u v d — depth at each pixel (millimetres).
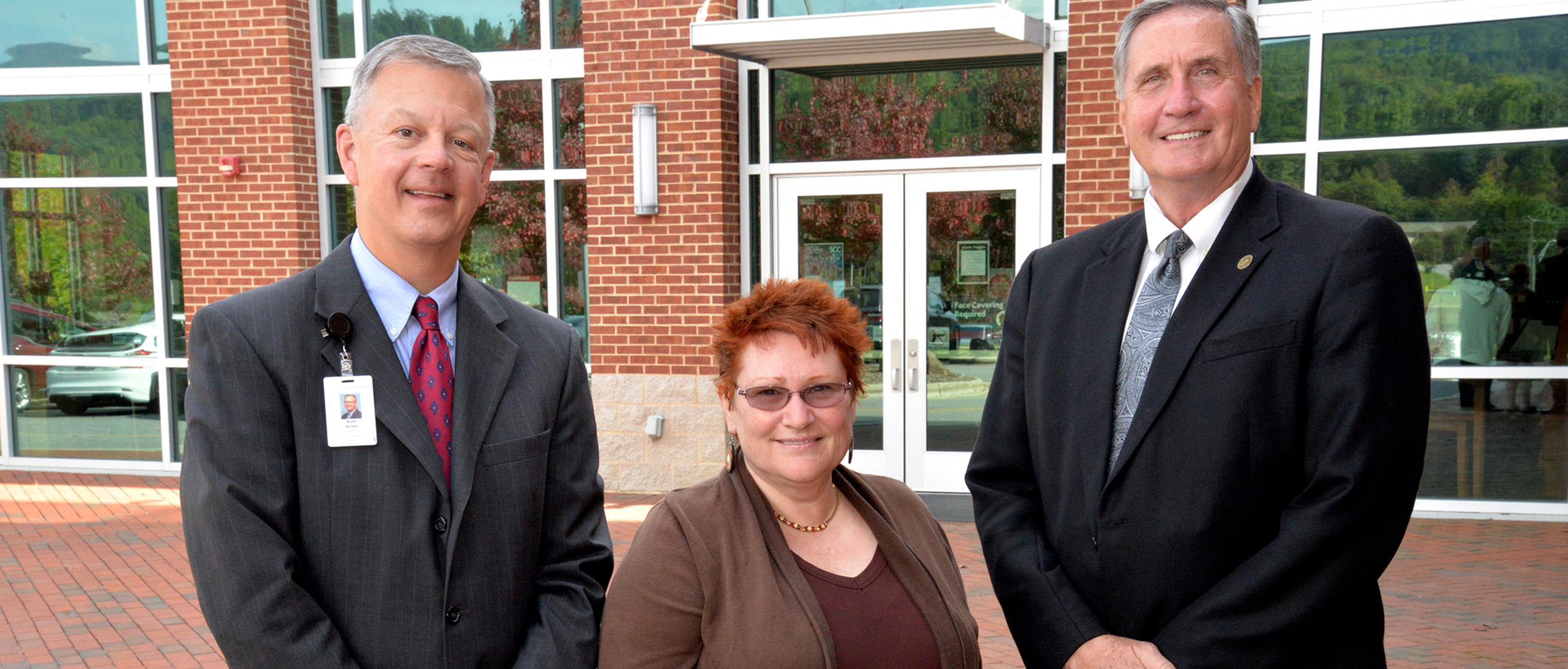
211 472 1815
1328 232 1943
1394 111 6477
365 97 1954
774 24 6566
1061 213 6945
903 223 7320
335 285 1969
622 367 7504
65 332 8961
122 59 8625
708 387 7344
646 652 1902
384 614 1870
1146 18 2113
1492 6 6223
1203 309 2000
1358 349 1856
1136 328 2123
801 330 1961
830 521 2090
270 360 1871
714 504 2002
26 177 8852
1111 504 2049
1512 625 4520
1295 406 1917
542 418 2070
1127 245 2225
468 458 1949
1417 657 4164
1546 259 6312
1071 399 2178
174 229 8688
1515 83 6270
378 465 1889
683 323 7371
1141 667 1939
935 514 6715
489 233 8062
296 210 7980
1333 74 6562
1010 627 2203
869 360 7469
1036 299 2342
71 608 5152
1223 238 2035
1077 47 6449
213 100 8008
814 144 7445
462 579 1924
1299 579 1849
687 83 7238
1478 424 6527
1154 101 2062
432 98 1947
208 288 8156
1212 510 1938
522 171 7926
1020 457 2355
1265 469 1929
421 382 1996
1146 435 2004
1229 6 2076
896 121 7281
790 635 1871
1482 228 6402
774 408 1969
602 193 7461
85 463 8859
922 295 7324
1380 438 1837
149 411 8859
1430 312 6551
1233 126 2020
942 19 6254
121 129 8680
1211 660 1882
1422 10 6328
